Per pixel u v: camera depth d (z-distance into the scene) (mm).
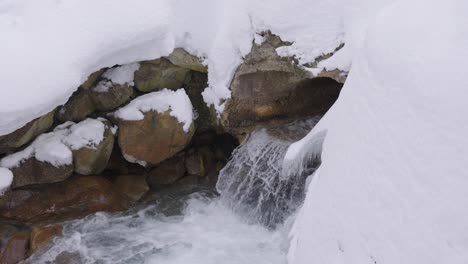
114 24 4473
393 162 2787
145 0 4582
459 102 2521
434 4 3092
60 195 4754
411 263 2469
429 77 2715
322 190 3418
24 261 4262
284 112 5191
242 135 5215
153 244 4645
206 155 5645
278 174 4793
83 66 4414
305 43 4582
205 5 4875
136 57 4777
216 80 5016
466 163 2395
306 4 4496
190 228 4922
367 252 2779
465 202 2334
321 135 4020
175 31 4824
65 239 4520
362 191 2957
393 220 2664
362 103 3230
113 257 4445
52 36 4320
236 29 4840
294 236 3832
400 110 2844
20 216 4586
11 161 4594
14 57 4121
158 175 5406
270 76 4906
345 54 4383
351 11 4336
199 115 5414
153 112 4941
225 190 5273
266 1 4648
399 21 3168
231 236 4809
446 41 2785
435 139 2568
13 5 4359
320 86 5113
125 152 5023
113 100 4961
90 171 4938
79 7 4426
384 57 3096
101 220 4824
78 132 4766
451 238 2330
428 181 2531
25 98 4105
